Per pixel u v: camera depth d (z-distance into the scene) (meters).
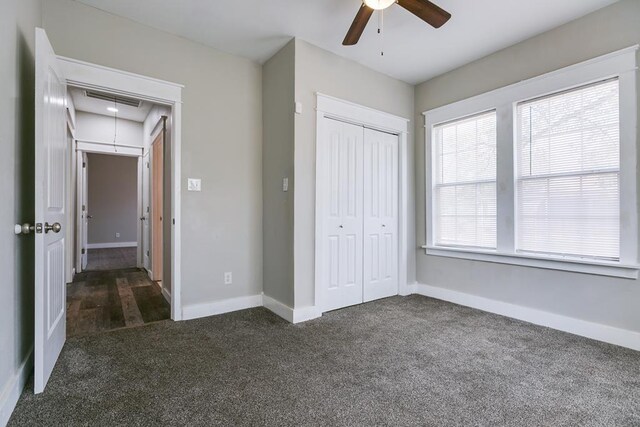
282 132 2.99
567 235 2.64
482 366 2.00
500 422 1.46
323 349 2.24
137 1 2.36
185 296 2.87
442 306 3.29
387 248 3.65
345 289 3.26
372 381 1.81
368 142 3.48
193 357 2.10
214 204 3.02
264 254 3.29
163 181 3.55
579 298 2.54
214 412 1.52
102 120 4.93
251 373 1.89
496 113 3.07
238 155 3.18
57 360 2.03
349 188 3.30
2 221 1.46
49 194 1.80
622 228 2.33
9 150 1.56
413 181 3.88
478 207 3.28
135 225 8.33
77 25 2.37
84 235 5.33
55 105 1.96
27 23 1.87
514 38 2.84
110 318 2.90
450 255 3.47
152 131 4.38
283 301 2.96
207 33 2.79
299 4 2.39
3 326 1.45
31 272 1.93
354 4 2.39
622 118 2.32
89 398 1.62
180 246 2.84
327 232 3.11
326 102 3.03
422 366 2.00
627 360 2.08
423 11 2.00
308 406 1.57
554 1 2.33
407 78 3.68
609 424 1.45
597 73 2.43
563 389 1.74
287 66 2.93
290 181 2.87
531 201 2.86
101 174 7.95
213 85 3.02
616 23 2.35
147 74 2.67
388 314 3.03
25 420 1.45
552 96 2.72
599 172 2.47
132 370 1.92
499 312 3.04
